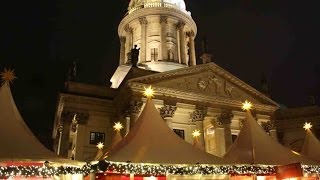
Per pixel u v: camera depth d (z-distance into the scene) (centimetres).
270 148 1983
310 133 2553
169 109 4259
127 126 4088
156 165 1709
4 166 1580
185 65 6291
